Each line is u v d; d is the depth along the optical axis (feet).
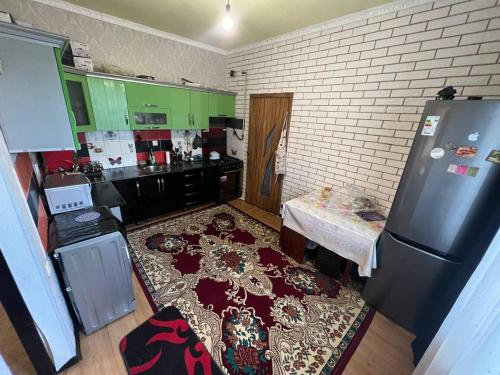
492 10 5.02
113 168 10.02
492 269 2.84
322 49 8.31
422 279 5.17
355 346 5.23
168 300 6.18
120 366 4.53
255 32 9.21
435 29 5.84
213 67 12.15
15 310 3.41
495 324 2.48
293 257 8.25
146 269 7.31
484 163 4.04
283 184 11.22
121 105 8.59
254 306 6.16
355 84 7.67
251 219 11.30
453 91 4.70
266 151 11.67
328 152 9.02
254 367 4.67
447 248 4.72
